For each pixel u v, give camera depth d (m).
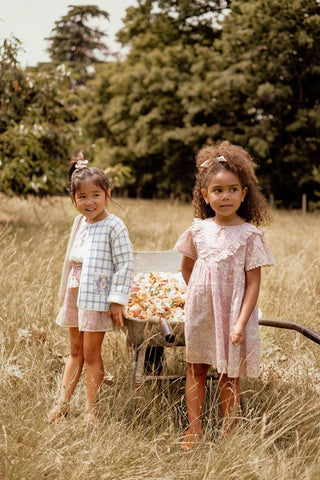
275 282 5.43
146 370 3.50
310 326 4.46
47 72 9.91
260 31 21.38
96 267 3.11
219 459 2.52
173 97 24.33
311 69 22.31
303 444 2.68
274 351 4.09
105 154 26.55
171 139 24.80
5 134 9.05
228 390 2.97
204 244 2.97
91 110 28.30
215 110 23.77
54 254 5.89
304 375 3.53
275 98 22.52
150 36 26.67
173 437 2.78
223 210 2.90
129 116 26.42
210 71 23.06
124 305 3.06
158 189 30.19
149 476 2.48
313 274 5.66
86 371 3.29
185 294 3.35
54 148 9.94
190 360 2.96
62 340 4.02
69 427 2.74
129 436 2.71
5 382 3.14
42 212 11.48
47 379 3.38
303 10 21.14
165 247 7.41
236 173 2.90
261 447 2.58
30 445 2.53
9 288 4.61
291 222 13.20
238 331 2.80
